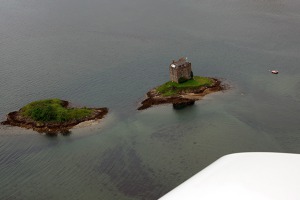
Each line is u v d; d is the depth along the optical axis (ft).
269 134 349.82
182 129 364.38
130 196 284.41
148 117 388.98
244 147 333.01
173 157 325.62
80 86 468.75
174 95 420.77
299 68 475.31
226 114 383.24
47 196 293.43
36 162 334.85
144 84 459.73
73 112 393.70
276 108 392.68
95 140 358.23
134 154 334.24
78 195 291.58
